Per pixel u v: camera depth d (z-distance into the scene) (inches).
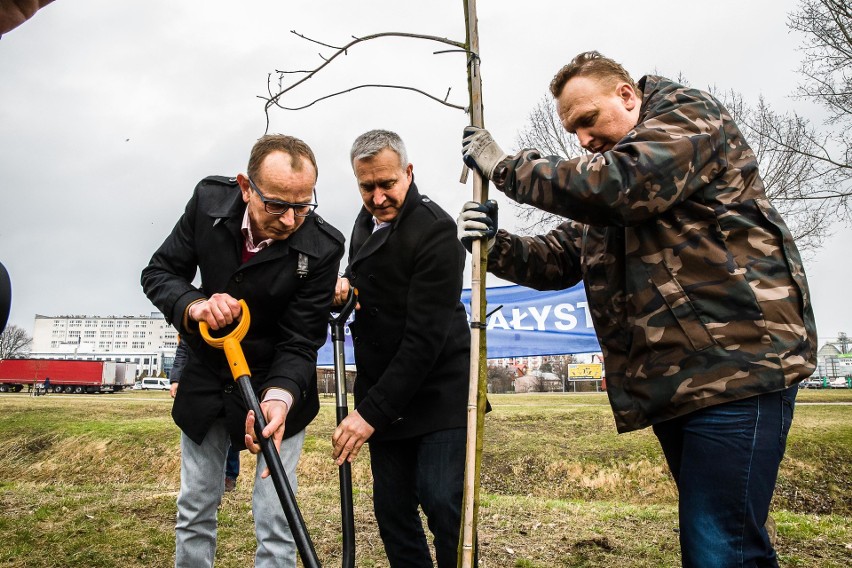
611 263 71.7
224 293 84.1
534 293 295.0
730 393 59.6
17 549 141.9
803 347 61.1
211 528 89.7
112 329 5718.5
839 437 334.6
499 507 193.8
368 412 85.8
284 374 84.8
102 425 476.7
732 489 59.5
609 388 71.3
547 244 88.3
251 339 89.8
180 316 82.7
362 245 97.3
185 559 87.4
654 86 72.1
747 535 60.1
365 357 98.9
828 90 410.6
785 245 63.6
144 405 692.7
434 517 87.5
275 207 82.3
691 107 65.6
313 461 351.9
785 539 156.5
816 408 448.8
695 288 62.4
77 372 1716.3
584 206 62.0
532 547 148.9
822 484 296.0
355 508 190.5
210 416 86.7
